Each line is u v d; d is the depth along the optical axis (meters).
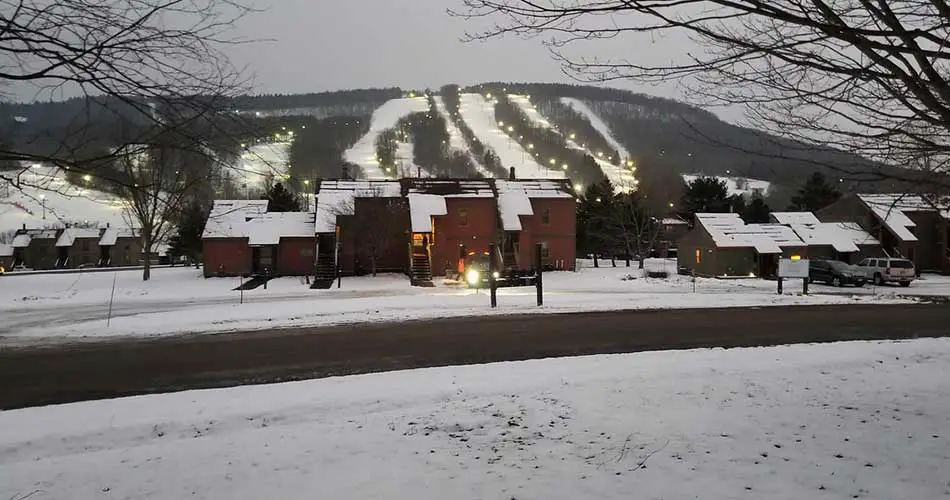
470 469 5.08
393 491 4.64
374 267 41.09
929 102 4.23
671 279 38.34
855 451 5.34
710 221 44.03
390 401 7.51
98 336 14.12
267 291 31.56
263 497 4.63
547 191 48.28
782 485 4.59
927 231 44.56
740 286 32.53
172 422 6.77
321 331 14.28
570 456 5.33
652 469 4.95
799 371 8.74
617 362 9.54
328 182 46.59
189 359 11.02
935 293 27.95
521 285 33.94
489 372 8.99
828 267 34.19
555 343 12.25
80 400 8.24
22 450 6.09
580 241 59.72
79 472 5.28
